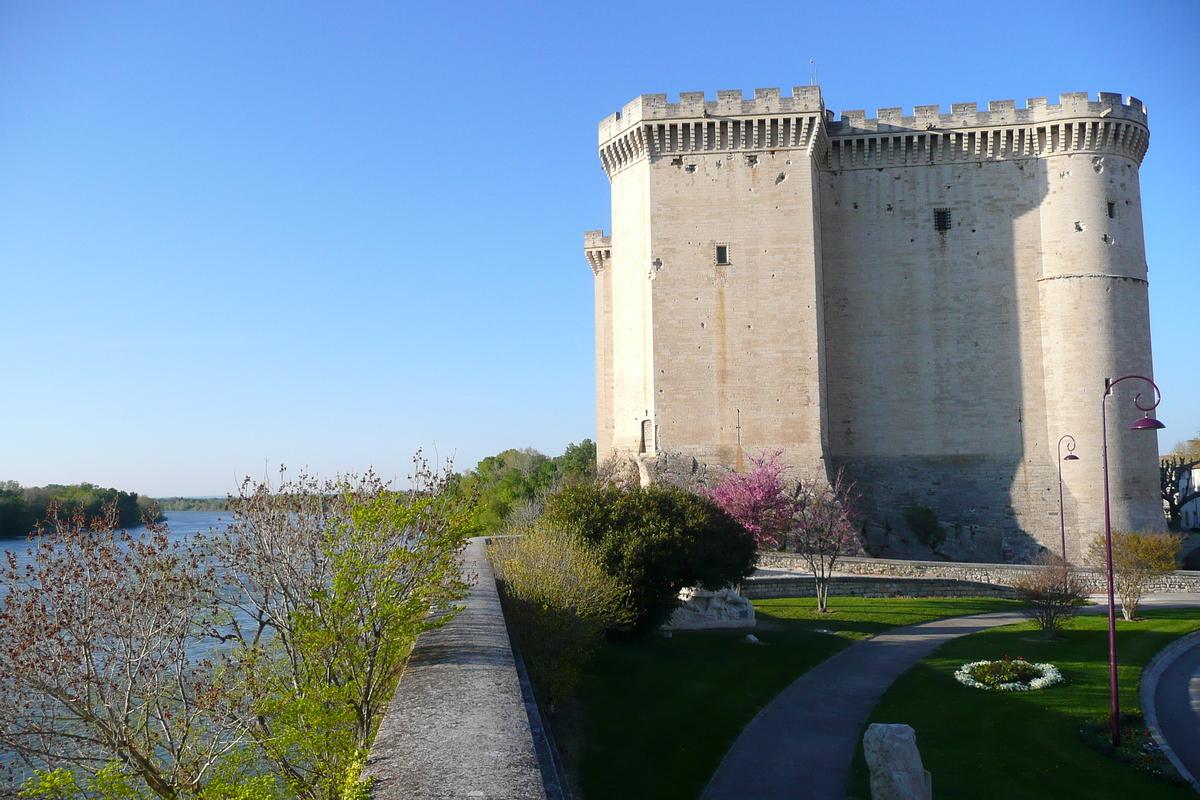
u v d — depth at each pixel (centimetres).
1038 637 3353
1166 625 3559
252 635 1880
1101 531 4912
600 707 2117
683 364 5091
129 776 1289
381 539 1369
